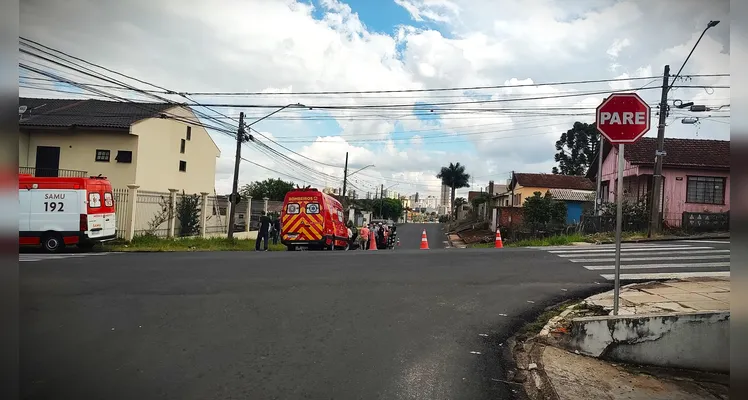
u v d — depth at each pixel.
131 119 30.61
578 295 9.25
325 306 8.33
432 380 5.22
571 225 28.14
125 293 9.21
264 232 22.45
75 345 6.15
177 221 26.58
